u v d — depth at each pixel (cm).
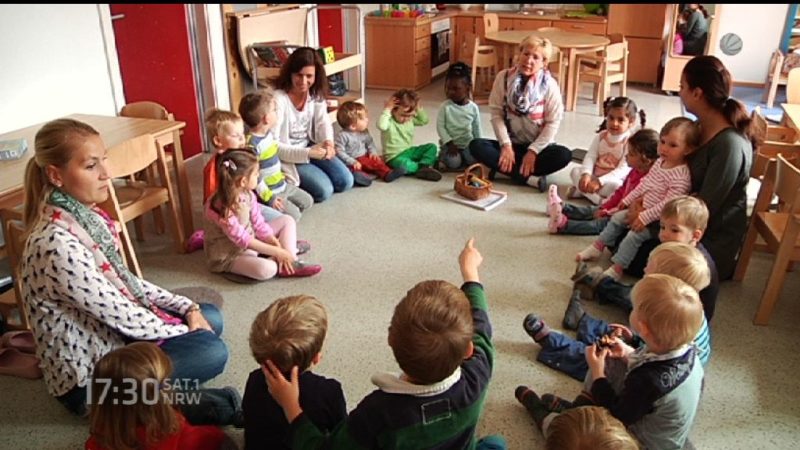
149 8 430
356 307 247
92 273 168
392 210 342
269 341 146
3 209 217
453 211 341
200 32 437
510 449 176
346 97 491
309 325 150
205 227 270
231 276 269
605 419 123
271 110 307
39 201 172
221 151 272
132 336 178
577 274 259
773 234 237
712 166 240
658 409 155
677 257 182
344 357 215
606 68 549
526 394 189
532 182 372
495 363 211
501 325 233
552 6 711
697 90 242
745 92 632
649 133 291
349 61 471
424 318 121
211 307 224
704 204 218
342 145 380
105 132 284
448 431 125
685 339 152
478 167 365
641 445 161
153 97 457
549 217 326
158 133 284
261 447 154
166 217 333
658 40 647
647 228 254
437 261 284
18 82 321
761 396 198
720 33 645
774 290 229
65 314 172
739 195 247
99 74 369
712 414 190
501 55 619
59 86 344
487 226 321
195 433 153
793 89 360
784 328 233
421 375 122
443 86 677
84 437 181
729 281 265
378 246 299
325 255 290
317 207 346
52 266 164
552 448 122
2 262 284
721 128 243
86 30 356
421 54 657
